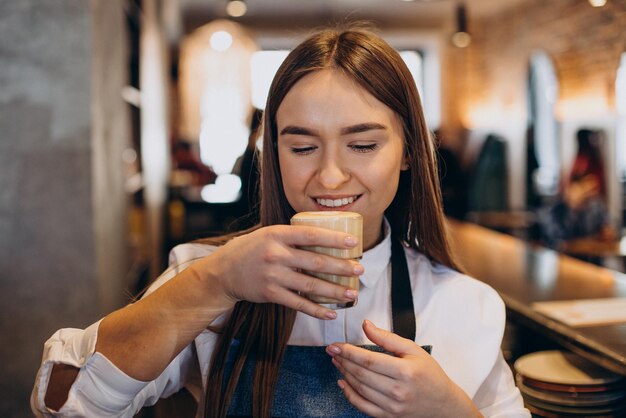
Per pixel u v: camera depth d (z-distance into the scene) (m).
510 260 3.36
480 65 8.63
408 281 1.28
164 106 7.57
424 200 1.26
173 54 8.95
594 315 2.10
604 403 1.67
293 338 1.24
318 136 1.07
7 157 2.82
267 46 9.26
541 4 6.79
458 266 1.34
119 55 3.62
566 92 6.28
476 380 1.22
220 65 8.55
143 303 1.04
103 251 2.98
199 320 1.00
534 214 6.69
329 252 0.94
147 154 5.35
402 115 1.14
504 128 7.91
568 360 1.89
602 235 5.09
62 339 1.10
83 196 2.85
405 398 0.96
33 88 2.82
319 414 1.13
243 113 8.72
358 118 1.06
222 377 1.16
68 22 2.81
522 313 2.21
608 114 5.48
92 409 1.02
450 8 7.97
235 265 0.95
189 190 8.02
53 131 2.83
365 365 0.96
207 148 8.80
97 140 2.88
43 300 2.86
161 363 1.01
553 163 6.61
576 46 6.07
